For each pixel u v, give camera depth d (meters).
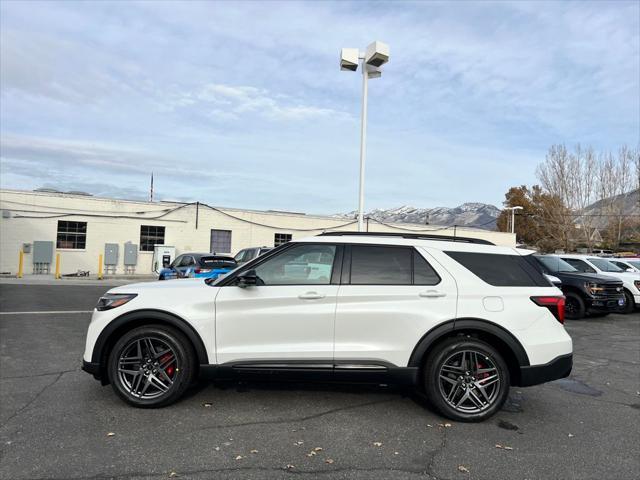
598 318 12.59
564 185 42.31
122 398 4.47
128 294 4.57
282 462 3.46
